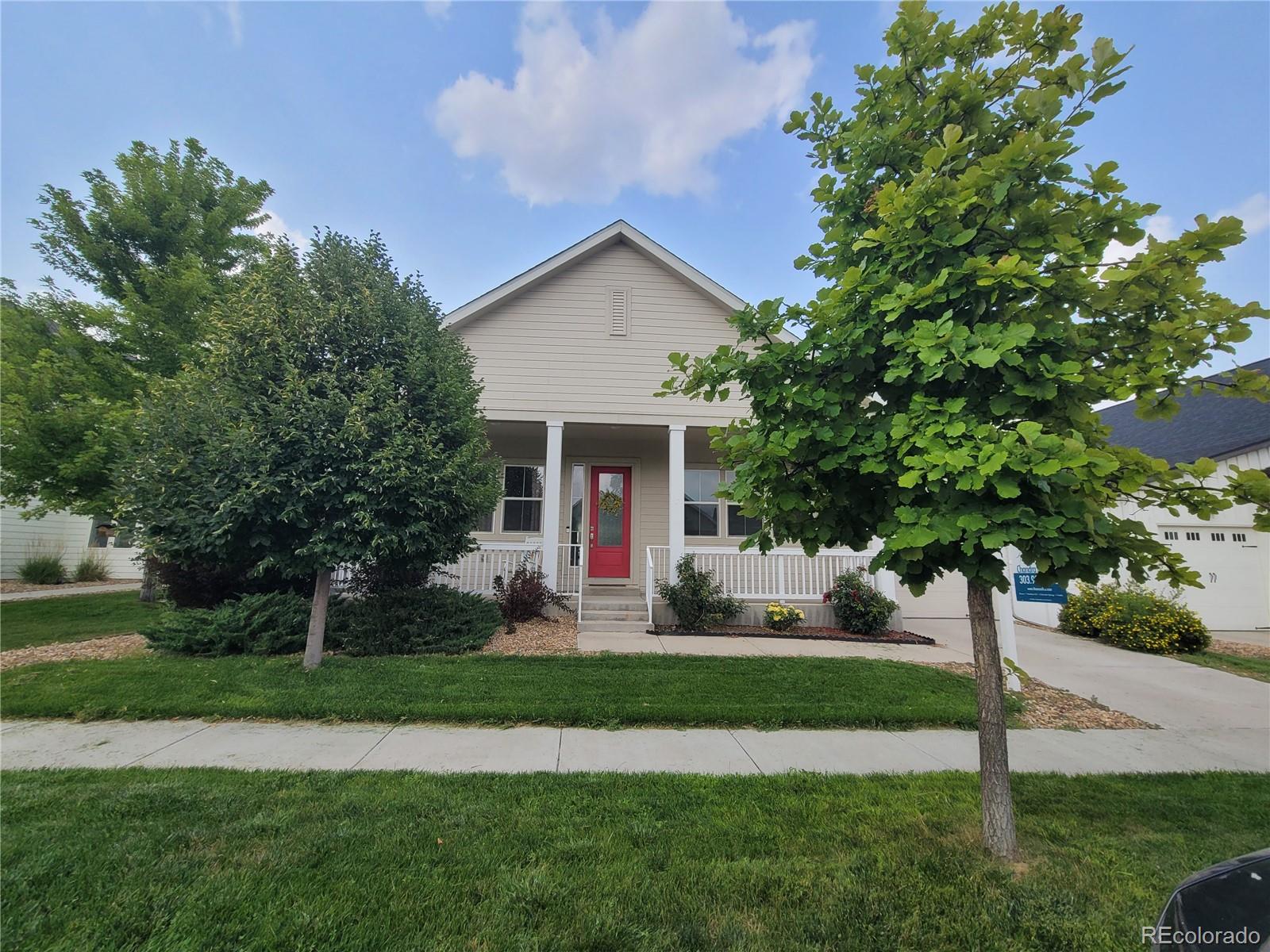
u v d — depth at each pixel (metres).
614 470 12.03
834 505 3.05
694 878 2.73
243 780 3.80
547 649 7.75
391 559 6.74
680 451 10.55
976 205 2.65
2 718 5.08
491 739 4.75
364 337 6.32
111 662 6.66
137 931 2.31
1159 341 2.63
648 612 9.66
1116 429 15.41
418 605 7.68
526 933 2.32
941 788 3.87
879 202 2.68
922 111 3.10
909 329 2.76
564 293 10.84
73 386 10.48
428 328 6.89
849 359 2.89
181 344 10.64
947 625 10.86
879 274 2.89
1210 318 2.51
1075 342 2.55
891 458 2.67
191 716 5.20
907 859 2.93
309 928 2.33
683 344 10.89
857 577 9.88
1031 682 6.93
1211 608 11.32
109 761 4.18
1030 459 2.15
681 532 10.34
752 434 3.01
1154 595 9.62
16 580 16.05
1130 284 2.64
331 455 5.87
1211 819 3.51
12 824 3.14
